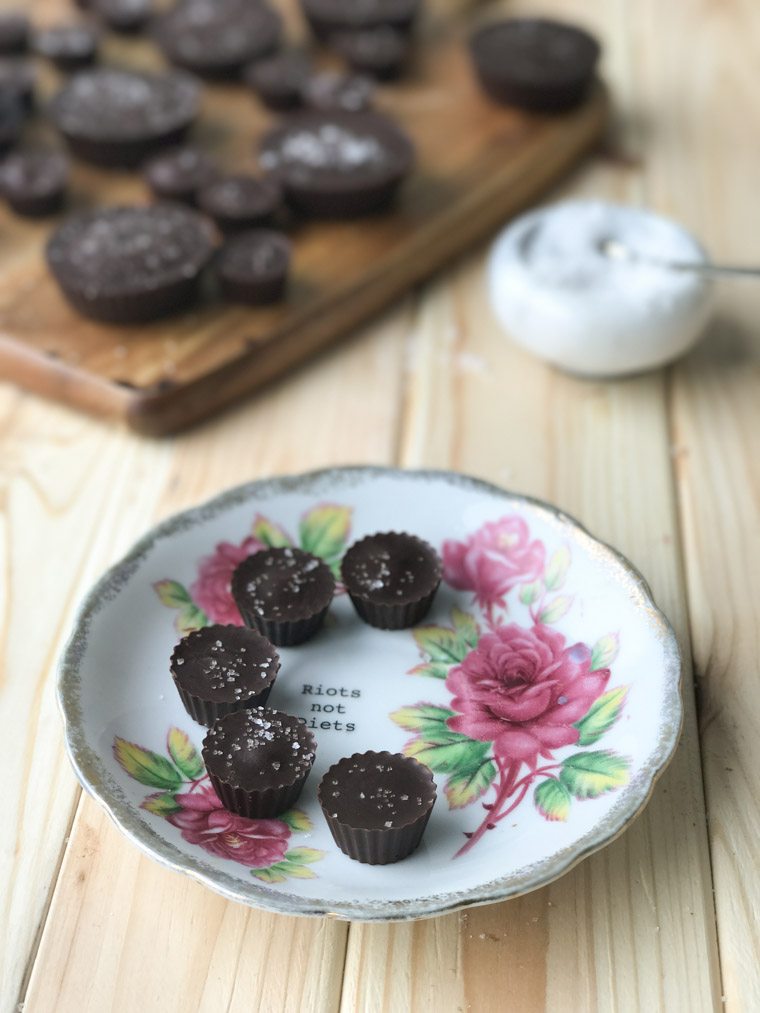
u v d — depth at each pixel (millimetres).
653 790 336
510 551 387
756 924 315
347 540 397
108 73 631
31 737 359
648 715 326
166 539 378
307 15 690
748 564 424
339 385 503
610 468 464
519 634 370
